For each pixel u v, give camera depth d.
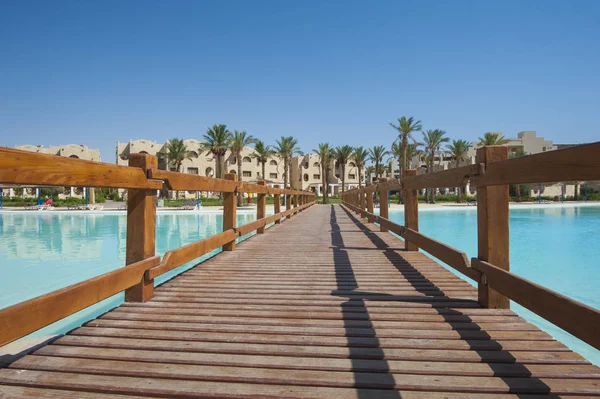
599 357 3.53
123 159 52.59
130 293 3.12
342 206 22.95
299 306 3.04
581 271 7.31
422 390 1.79
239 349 2.22
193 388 1.81
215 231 14.80
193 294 3.38
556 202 39.44
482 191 2.83
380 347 2.24
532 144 63.44
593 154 1.58
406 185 5.33
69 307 2.07
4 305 5.06
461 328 2.52
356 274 4.21
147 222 3.09
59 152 52.91
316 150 51.50
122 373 1.95
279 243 6.71
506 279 2.41
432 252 4.04
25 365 2.02
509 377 1.89
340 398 1.72
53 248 10.27
